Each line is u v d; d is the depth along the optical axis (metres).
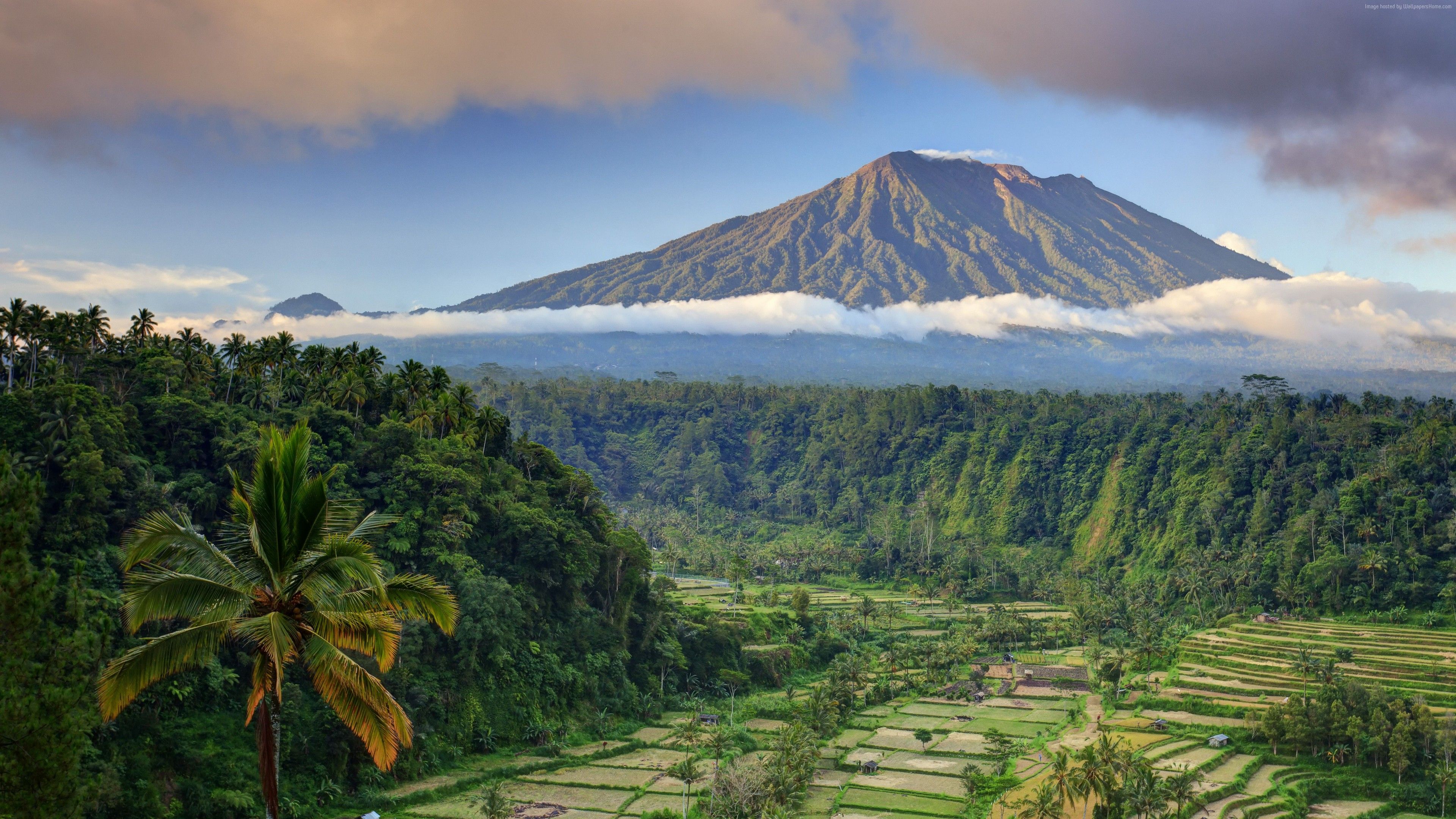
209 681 92.19
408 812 95.00
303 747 94.94
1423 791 117.56
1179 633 190.12
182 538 32.12
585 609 138.62
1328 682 140.00
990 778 112.88
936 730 140.50
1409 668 156.75
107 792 77.50
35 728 36.66
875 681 163.62
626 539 147.38
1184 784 103.25
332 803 93.81
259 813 86.31
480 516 133.00
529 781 107.56
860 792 111.69
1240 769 122.38
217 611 31.78
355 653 105.06
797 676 171.12
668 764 115.56
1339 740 126.19
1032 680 170.62
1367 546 197.25
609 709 132.00
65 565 92.44
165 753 86.44
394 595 34.22
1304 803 114.75
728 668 157.25
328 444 130.38
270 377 155.75
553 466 157.75
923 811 105.38
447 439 143.12
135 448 113.81
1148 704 150.62
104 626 73.44
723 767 111.69
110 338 140.38
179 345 145.50
